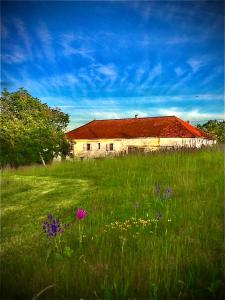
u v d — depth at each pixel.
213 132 42.84
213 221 6.23
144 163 15.70
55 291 4.03
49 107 35.03
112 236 5.75
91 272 4.36
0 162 28.50
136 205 7.34
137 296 3.88
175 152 17.73
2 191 11.59
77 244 5.49
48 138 31.64
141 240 5.41
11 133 29.48
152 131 39.53
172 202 7.93
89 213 7.52
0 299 3.96
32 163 29.58
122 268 4.43
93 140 42.03
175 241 5.30
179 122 39.78
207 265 4.38
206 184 9.90
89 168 16.39
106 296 3.78
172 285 4.05
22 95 33.50
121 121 42.97
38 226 6.95
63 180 13.84
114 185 11.33
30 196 10.66
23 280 4.28
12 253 5.28
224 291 3.91
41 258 4.94
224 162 13.59
